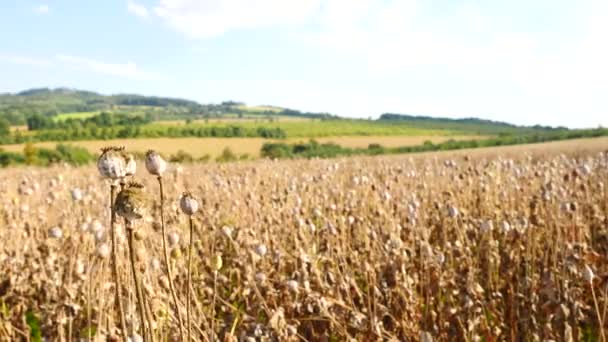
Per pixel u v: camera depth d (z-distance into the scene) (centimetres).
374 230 792
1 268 713
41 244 785
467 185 1114
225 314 604
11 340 590
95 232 527
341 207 865
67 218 831
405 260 616
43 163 6850
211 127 10419
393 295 589
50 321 562
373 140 10706
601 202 972
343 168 2009
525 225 701
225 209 991
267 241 760
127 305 436
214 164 2941
